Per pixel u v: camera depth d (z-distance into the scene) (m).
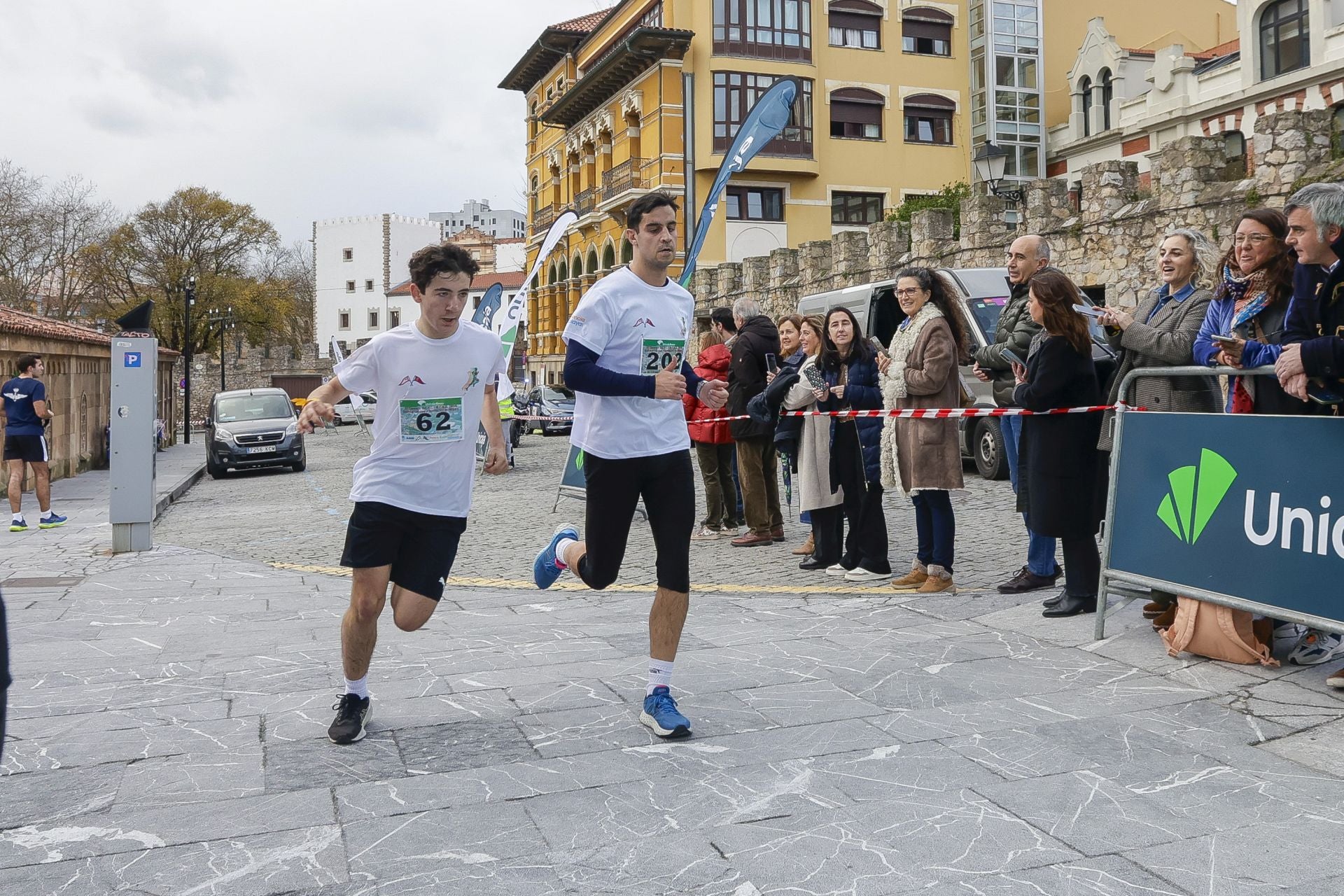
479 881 2.69
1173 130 32.66
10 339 17.47
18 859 2.88
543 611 6.34
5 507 15.67
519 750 3.67
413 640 5.47
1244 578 4.15
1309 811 2.98
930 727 3.79
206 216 56.53
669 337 3.96
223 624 6.19
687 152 29.86
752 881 2.64
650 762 3.51
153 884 2.72
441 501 3.80
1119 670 4.43
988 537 8.96
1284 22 28.39
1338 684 3.97
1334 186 3.74
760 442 8.98
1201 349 4.72
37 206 51.84
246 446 21.92
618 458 3.89
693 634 5.44
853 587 6.77
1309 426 3.89
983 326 13.34
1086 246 17.91
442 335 3.76
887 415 6.53
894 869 2.69
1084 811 3.03
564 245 47.34
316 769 3.53
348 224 93.69
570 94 41.91
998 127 39.59
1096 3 41.75
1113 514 4.79
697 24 36.69
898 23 39.19
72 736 3.96
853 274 23.19
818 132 37.97
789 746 3.63
